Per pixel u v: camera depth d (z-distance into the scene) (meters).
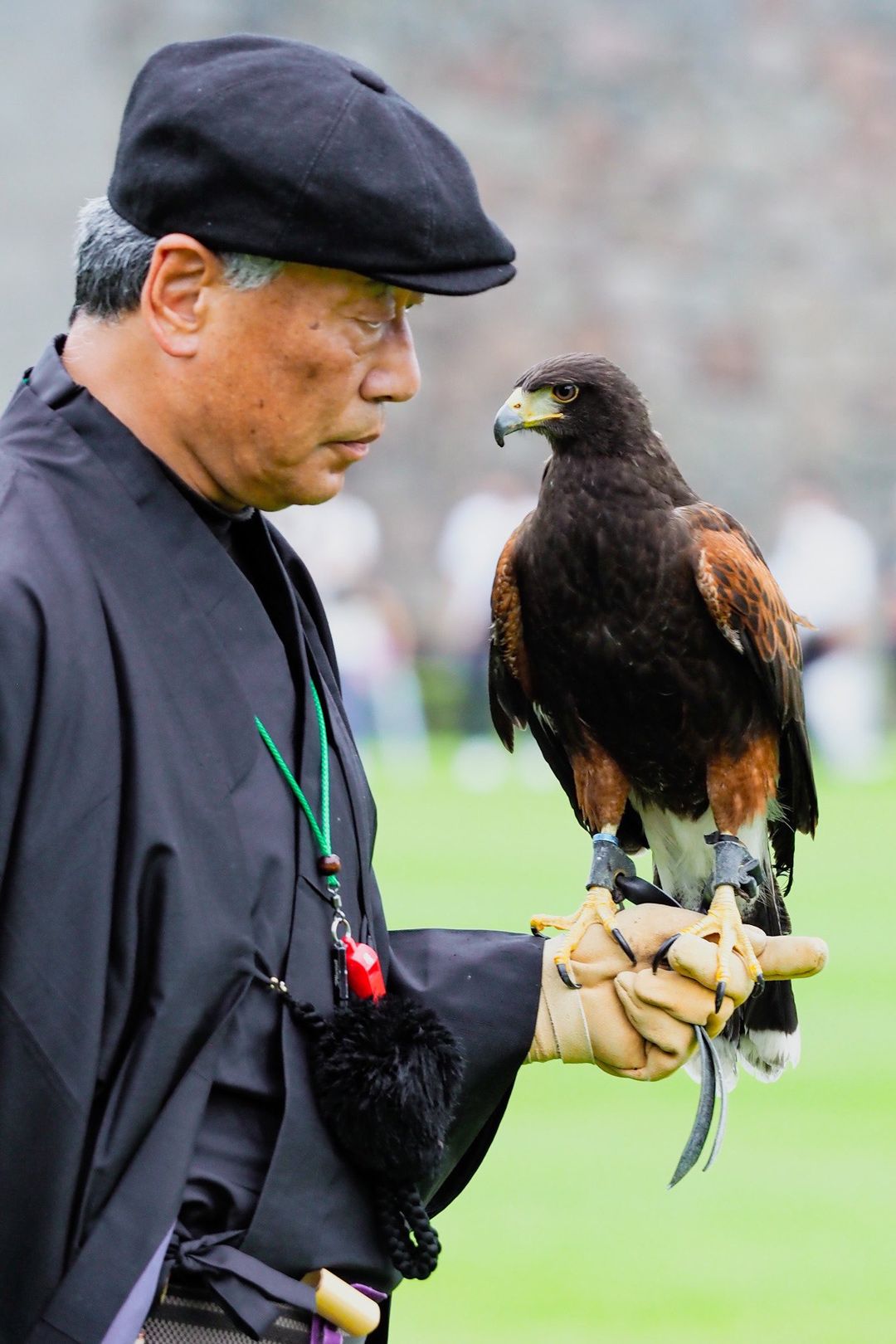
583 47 61.12
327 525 37.19
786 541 34.84
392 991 5.19
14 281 52.38
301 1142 4.52
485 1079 5.21
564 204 59.28
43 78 54.16
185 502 4.65
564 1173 12.09
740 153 61.31
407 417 53.75
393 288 4.65
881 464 59.16
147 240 4.59
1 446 4.66
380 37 59.16
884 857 23.61
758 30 63.09
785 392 59.09
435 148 4.64
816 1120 13.16
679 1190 11.71
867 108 62.94
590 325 57.78
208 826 4.47
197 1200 4.41
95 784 4.34
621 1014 5.35
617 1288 9.97
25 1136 4.25
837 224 61.38
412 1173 4.58
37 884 4.28
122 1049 4.35
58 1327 4.20
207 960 4.39
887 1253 10.46
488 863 21.64
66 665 4.34
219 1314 4.43
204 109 4.50
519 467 53.47
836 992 16.38
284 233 4.43
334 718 5.00
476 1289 9.88
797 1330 9.42
